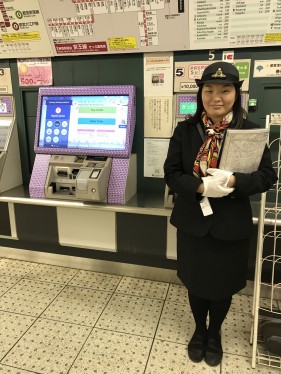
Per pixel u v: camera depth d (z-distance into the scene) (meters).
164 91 2.35
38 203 2.39
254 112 2.20
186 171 1.50
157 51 2.26
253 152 1.35
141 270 2.58
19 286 2.46
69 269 2.73
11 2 2.27
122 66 2.39
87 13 2.19
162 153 2.46
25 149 2.78
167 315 2.11
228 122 1.40
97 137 2.38
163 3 2.03
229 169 1.36
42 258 2.83
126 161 2.32
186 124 1.51
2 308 2.18
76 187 2.19
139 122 2.46
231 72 1.31
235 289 1.57
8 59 2.62
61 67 2.52
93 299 2.29
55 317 2.09
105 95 2.36
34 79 2.60
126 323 2.03
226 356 1.75
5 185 2.63
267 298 2.30
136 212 2.21
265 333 1.71
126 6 2.09
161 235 2.33
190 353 1.72
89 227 2.49
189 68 2.25
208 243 1.49
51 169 2.44
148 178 2.55
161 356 1.75
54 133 2.48
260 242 1.63
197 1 1.98
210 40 2.10
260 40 2.03
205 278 1.54
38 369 1.67
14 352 1.79
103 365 1.69
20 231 2.67
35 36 2.39
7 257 2.90
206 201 1.40
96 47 2.33
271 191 2.27
